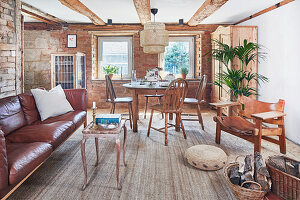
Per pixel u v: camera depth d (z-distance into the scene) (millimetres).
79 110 3531
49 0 4035
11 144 2025
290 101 3512
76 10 4289
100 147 3072
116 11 4727
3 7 3125
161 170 2395
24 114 2789
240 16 5012
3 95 3139
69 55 5469
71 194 1940
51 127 2471
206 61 5988
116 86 6082
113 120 2172
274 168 1784
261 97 4473
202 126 3945
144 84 4152
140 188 2045
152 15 5051
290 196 1686
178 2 4047
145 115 4836
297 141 3340
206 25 5898
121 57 6312
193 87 6035
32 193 1942
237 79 4020
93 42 6094
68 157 2727
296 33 3336
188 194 1955
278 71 3844
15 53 3420
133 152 2896
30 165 1718
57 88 3455
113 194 1948
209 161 2342
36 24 5848
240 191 1726
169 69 6227
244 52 3928
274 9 3971
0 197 1438
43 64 5926
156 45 3984
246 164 1929
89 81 6074
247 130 2656
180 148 3047
